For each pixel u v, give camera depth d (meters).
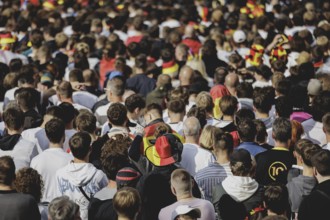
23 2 54.69
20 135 19.30
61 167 18.06
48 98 26.16
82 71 28.02
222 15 43.00
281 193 15.44
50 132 18.25
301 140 17.11
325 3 49.09
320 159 15.71
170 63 30.61
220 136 17.53
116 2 56.44
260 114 21.80
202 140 18.69
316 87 24.16
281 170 17.98
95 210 15.84
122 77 25.73
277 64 29.55
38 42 34.75
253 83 29.36
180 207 14.63
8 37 34.78
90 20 42.59
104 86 29.27
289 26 40.44
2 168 15.43
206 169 17.42
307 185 16.45
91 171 17.17
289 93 22.95
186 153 18.58
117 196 14.44
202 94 21.98
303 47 33.53
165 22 44.16
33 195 15.75
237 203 16.17
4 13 43.59
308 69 27.56
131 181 15.81
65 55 33.06
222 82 27.83
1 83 26.98
